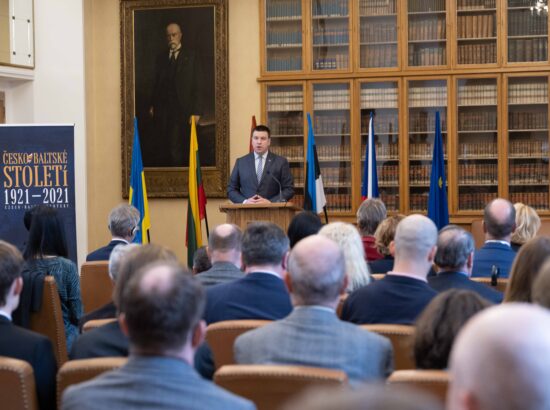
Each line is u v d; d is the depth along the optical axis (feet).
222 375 7.45
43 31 35.37
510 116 33.04
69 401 6.00
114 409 5.82
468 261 12.26
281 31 34.47
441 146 29.48
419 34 33.55
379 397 2.43
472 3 33.12
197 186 27.53
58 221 16.16
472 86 33.24
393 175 33.65
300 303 8.60
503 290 13.76
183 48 35.27
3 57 34.27
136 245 11.50
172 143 35.42
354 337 8.38
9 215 27.61
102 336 9.36
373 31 33.86
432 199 29.40
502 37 32.86
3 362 8.12
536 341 2.92
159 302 5.97
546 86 32.73
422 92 33.58
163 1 35.32
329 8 34.09
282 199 27.96
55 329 14.21
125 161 35.58
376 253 17.60
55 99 35.37
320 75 33.99
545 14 32.68
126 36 35.60
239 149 34.99
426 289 10.74
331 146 34.04
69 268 15.83
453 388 3.11
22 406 8.14
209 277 13.19
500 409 2.91
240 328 9.82
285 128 34.32
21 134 27.58
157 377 5.90
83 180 35.32
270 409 7.44
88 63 35.86
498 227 15.71
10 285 9.59
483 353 2.96
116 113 36.04
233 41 35.09
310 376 7.28
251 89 34.86
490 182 33.06
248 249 11.47
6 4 34.42
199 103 35.19
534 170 32.83
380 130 33.76
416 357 7.56
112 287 17.25
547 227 31.27
